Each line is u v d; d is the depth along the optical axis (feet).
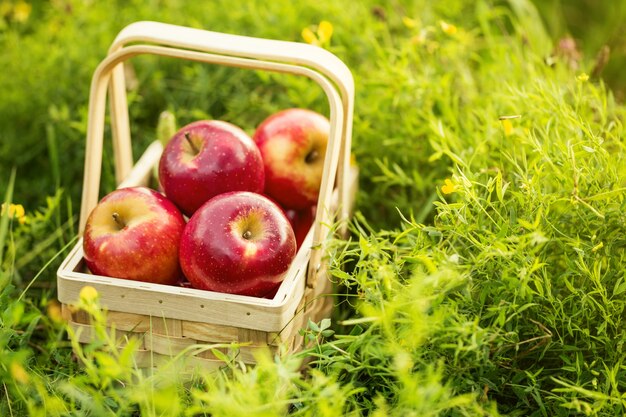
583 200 3.03
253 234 3.05
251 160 3.23
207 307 2.99
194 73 4.37
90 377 2.87
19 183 4.12
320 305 3.30
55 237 3.62
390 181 3.87
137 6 4.54
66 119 4.06
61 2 4.43
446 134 3.56
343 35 4.20
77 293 3.05
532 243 2.89
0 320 3.09
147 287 3.01
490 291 2.98
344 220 3.26
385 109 3.91
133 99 4.03
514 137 3.52
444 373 2.93
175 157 3.23
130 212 3.11
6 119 4.21
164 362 3.09
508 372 3.08
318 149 3.46
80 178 4.19
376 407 2.97
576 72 4.00
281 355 2.95
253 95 4.09
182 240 3.06
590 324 3.11
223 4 4.42
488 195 3.13
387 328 2.79
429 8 4.37
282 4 4.33
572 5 5.15
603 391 2.98
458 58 4.10
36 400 3.00
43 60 4.26
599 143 3.14
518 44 4.25
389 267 2.98
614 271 3.08
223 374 2.95
